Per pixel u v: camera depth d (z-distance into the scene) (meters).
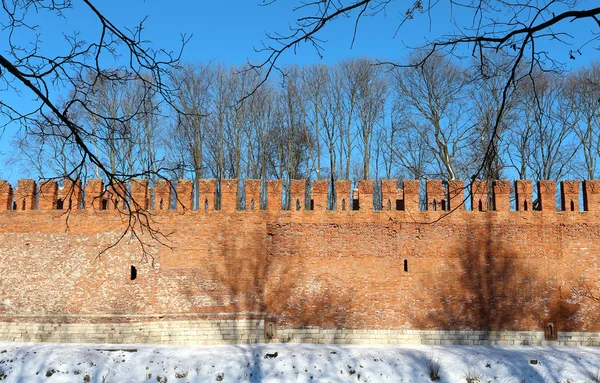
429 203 25.28
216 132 39.69
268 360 21.48
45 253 25.12
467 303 24.39
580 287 24.31
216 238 25.12
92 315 24.53
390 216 25.16
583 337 23.95
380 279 24.75
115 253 25.00
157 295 24.67
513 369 20.61
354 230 25.16
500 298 24.38
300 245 25.09
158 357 21.64
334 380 20.16
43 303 24.72
